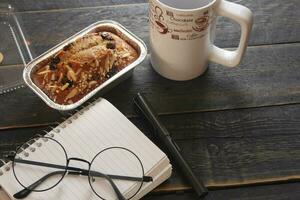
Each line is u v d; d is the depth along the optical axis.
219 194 0.55
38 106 0.60
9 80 0.62
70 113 0.59
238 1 0.71
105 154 0.55
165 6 0.56
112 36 0.63
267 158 0.58
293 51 0.66
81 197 0.52
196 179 0.55
